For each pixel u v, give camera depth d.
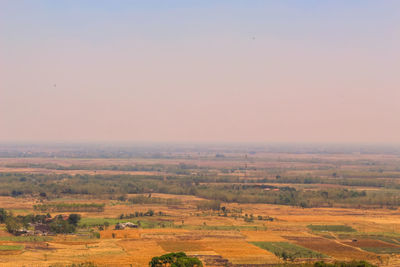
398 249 178.75
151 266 136.88
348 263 142.00
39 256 155.12
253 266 150.62
